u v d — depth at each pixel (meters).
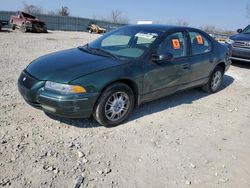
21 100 5.20
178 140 4.30
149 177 3.37
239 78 8.59
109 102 4.33
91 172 3.36
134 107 4.86
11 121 4.36
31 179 3.14
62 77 3.98
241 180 3.48
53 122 4.45
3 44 13.08
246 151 4.16
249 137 4.62
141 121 4.81
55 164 3.43
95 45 5.36
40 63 4.50
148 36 5.11
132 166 3.55
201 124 4.95
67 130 4.25
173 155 3.87
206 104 5.98
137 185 3.22
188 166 3.66
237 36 10.41
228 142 4.39
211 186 3.32
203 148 4.13
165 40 5.13
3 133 4.00
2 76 6.71
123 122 4.67
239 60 10.15
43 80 4.03
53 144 3.85
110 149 3.87
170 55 4.80
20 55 10.02
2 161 3.39
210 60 6.16
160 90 5.10
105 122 4.36
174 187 3.24
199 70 5.91
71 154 3.66
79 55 4.78
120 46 5.14
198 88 7.02
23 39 16.69
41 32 26.23
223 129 4.84
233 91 7.12
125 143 4.05
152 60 4.80
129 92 4.54
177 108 5.58
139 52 4.79
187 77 5.62
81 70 4.12
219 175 3.53
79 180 3.19
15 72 7.24
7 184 3.04
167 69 5.05
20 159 3.46
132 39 5.17
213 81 6.65
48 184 3.09
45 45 13.89
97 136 4.17
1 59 8.85
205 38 6.20
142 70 4.62
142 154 3.82
